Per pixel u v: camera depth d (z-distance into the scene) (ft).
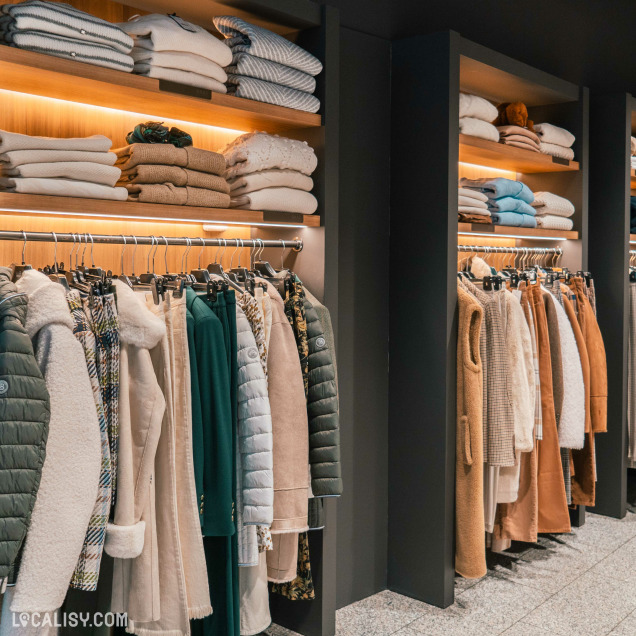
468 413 9.55
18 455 5.02
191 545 6.36
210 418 6.59
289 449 7.36
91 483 5.46
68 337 5.47
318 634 8.77
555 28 14.06
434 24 11.12
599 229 13.56
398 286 10.15
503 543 10.81
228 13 8.13
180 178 7.14
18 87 6.84
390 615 9.48
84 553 5.67
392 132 10.16
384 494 10.31
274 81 8.02
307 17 8.32
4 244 7.27
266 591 7.90
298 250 8.83
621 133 13.20
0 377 5.03
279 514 7.31
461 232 10.30
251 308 7.25
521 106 11.78
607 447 13.58
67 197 6.29
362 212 9.84
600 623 9.14
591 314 11.98
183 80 7.16
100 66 6.47
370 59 9.86
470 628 9.05
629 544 12.04
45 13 5.97
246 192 7.95
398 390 10.18
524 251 11.83
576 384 11.02
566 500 10.95
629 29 16.46
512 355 9.94
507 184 11.34
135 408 6.02
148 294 6.71
